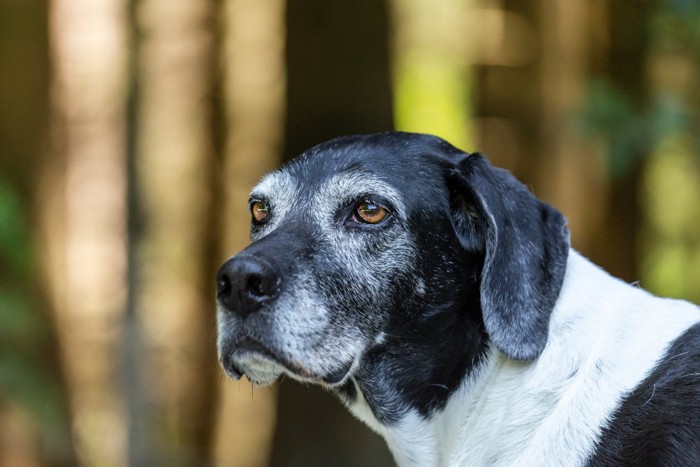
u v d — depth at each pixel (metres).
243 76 18.30
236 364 5.63
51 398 11.70
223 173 17.64
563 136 13.69
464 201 5.80
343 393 6.07
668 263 15.41
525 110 14.01
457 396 5.75
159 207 17.09
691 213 15.16
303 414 11.09
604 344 5.45
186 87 17.98
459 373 5.75
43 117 13.73
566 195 13.76
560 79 13.79
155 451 9.42
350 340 5.64
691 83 12.18
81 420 13.93
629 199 13.77
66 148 16.14
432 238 5.75
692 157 12.20
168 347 15.77
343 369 5.63
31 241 12.66
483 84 14.40
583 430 5.25
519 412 5.50
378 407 5.84
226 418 16.23
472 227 5.79
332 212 5.79
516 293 5.51
